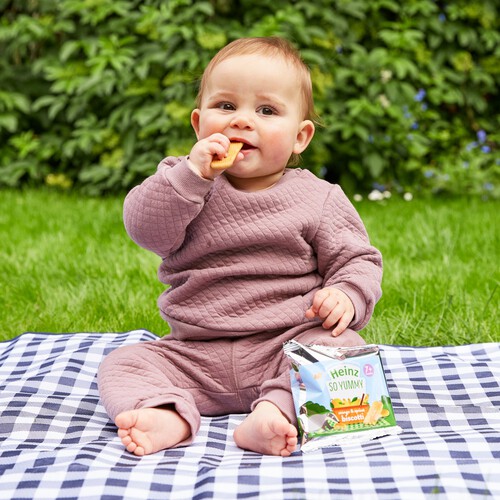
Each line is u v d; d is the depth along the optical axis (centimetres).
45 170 618
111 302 324
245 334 210
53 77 590
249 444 188
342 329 206
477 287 345
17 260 404
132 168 581
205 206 211
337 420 192
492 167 623
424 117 637
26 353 259
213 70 216
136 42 595
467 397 221
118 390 198
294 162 251
